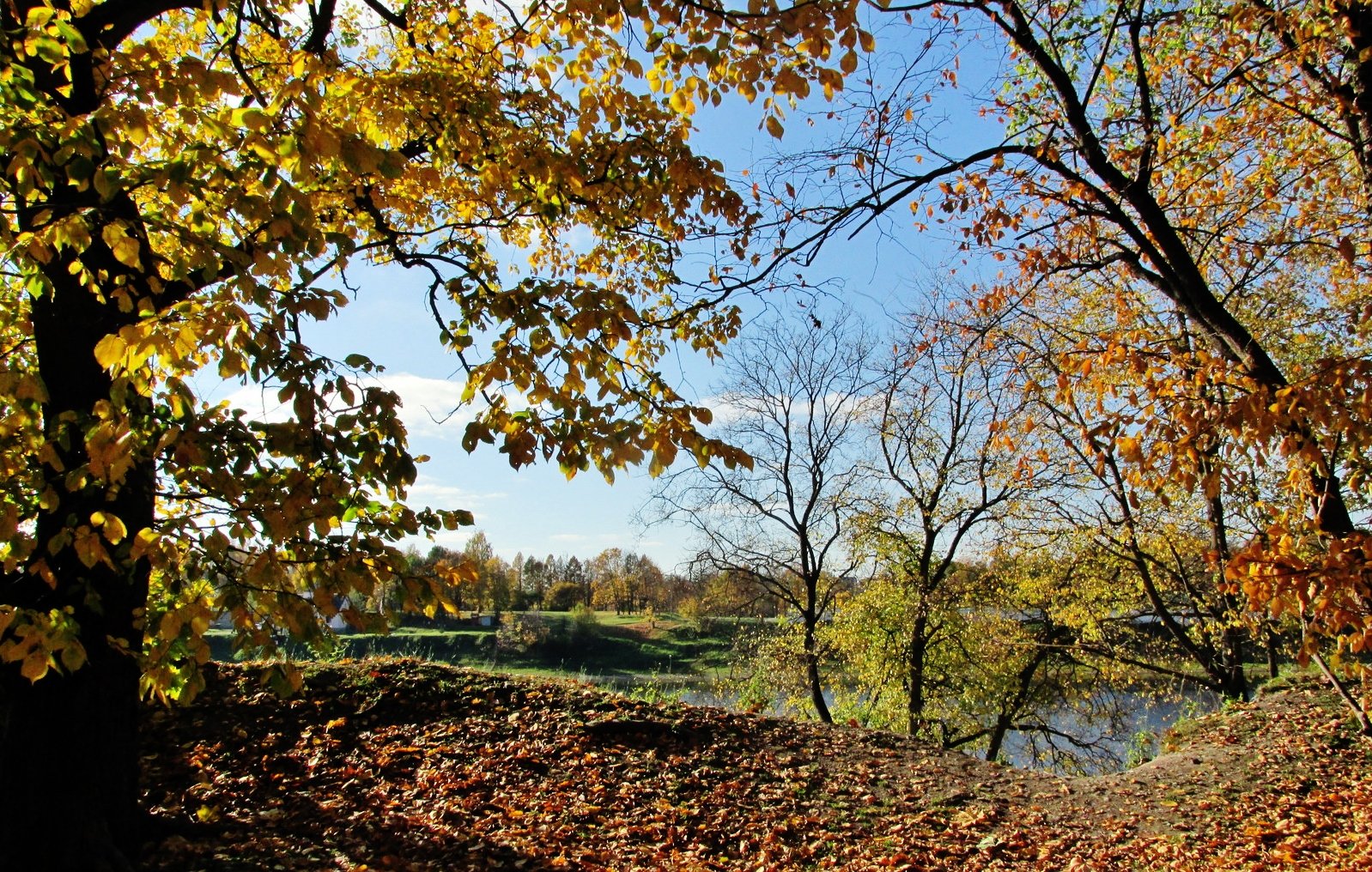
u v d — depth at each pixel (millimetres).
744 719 10883
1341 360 3697
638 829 7387
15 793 4477
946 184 6359
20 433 3322
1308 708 11141
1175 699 18562
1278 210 6793
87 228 3092
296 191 2852
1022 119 8188
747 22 3633
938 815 8547
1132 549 15203
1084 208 6402
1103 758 20844
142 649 4859
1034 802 9078
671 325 5246
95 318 4457
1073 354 5148
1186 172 7293
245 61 4973
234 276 3240
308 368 3246
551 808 7535
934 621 18750
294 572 3258
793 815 8195
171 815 6004
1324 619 3824
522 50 5867
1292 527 4277
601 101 5000
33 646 3043
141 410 3232
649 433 3963
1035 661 20625
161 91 2953
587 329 3725
